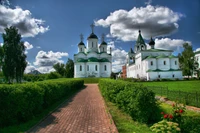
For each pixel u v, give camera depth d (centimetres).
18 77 4712
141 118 825
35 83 1224
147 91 859
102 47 8100
